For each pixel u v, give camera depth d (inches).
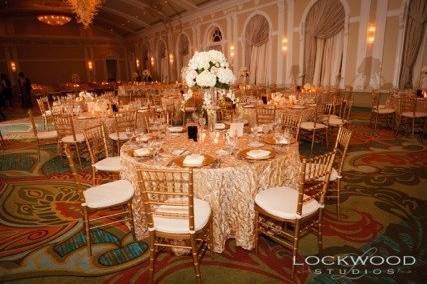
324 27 365.4
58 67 831.7
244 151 107.5
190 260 99.0
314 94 299.7
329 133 258.4
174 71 709.3
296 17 396.8
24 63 779.4
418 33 286.4
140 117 229.8
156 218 89.0
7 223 127.1
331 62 374.0
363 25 327.0
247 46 487.2
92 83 792.9
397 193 141.6
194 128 121.8
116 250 105.7
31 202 147.2
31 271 96.0
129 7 668.1
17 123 392.5
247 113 237.3
